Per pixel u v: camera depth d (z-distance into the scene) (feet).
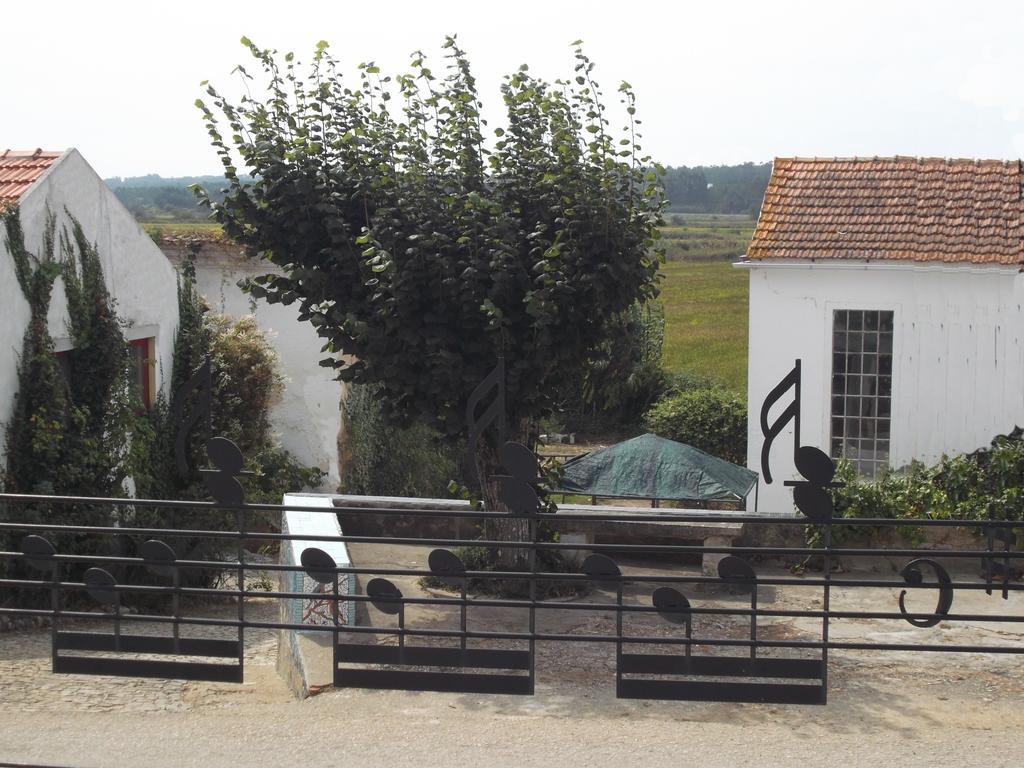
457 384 32.50
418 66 33.53
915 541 38.55
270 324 61.57
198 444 49.42
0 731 21.95
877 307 48.47
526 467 20.45
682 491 42.24
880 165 54.03
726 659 20.38
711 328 162.81
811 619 32.12
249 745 21.01
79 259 41.78
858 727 22.24
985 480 39.09
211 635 36.88
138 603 41.01
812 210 51.60
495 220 31.99
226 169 33.24
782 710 23.39
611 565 20.27
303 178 32.40
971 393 47.50
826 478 20.07
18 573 37.09
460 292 32.14
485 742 21.15
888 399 48.88
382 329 32.30
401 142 33.91
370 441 61.77
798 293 49.42
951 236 48.39
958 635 30.42
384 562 38.88
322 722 22.36
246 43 33.27
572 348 33.76
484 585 35.24
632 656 20.47
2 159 41.55
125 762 20.12
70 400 40.32
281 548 36.86
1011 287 46.52
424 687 20.72
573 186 32.24
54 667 21.48
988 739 21.49
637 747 20.90
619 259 32.14
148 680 27.27
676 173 402.31
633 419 107.96
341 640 28.96
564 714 22.95
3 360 37.27
